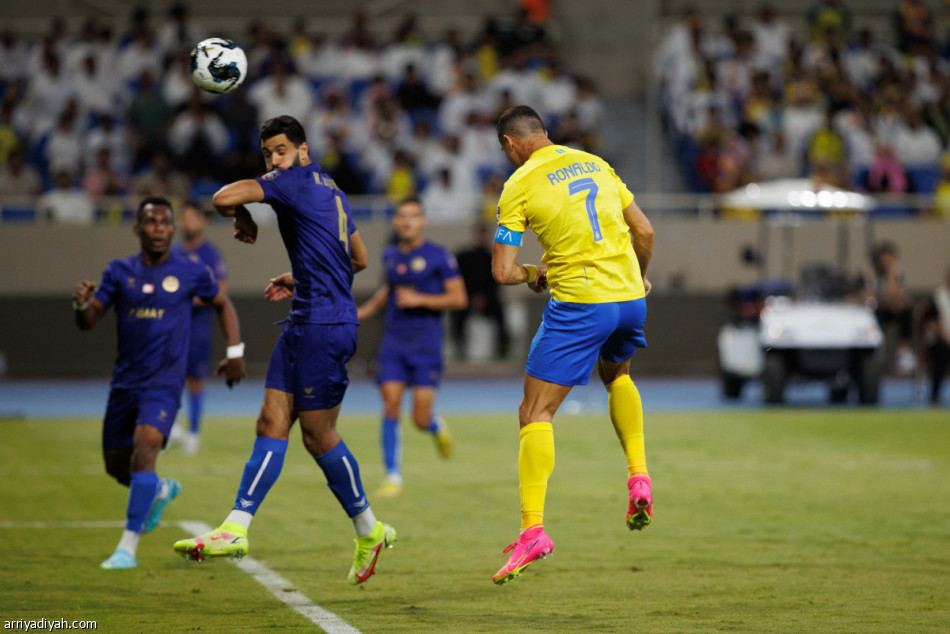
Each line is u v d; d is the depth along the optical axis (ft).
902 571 76.95
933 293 254.68
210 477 123.95
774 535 90.63
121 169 267.18
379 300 117.29
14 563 80.02
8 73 288.30
